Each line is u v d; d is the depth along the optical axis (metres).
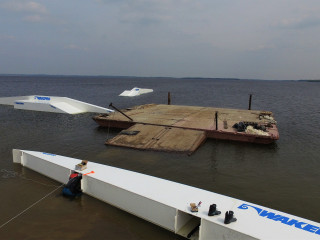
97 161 15.43
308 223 7.41
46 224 8.48
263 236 6.73
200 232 7.40
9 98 38.59
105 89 101.69
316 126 27.17
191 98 65.31
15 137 21.03
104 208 9.43
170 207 7.98
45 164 12.26
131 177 10.30
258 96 75.81
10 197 10.25
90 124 26.25
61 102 34.84
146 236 7.90
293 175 13.80
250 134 18.86
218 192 11.67
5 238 7.77
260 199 11.10
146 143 17.98
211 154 16.83
